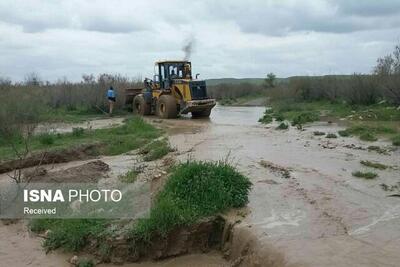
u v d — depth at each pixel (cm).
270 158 1284
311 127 2027
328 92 3325
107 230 777
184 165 926
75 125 2255
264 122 2341
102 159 1418
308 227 746
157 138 1764
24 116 1845
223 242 771
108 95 2906
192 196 831
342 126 2039
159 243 761
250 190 934
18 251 789
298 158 1287
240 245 729
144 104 2839
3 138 1598
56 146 1483
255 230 733
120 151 1536
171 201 802
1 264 744
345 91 3064
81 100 3141
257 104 4266
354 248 660
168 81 2725
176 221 767
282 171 1118
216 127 2133
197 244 779
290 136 1761
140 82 3456
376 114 2262
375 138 1625
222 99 5062
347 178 1055
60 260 757
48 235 823
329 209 834
